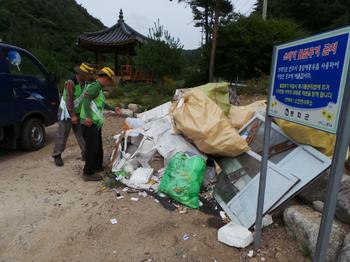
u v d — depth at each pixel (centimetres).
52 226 293
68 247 263
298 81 185
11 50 483
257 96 988
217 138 332
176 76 1425
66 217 307
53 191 366
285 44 198
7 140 497
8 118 470
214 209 314
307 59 176
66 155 509
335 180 164
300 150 297
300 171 278
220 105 414
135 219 298
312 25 2841
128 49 1972
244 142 333
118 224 291
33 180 402
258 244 249
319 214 254
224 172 345
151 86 1479
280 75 205
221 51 1428
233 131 337
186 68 1532
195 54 1872
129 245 262
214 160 367
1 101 456
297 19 2889
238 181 318
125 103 1071
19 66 496
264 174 230
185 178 321
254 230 269
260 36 1370
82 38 1948
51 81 568
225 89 430
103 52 2108
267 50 1362
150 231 279
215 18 1449
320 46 165
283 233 267
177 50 1363
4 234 283
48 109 558
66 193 360
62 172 429
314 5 2750
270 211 274
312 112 175
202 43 1719
